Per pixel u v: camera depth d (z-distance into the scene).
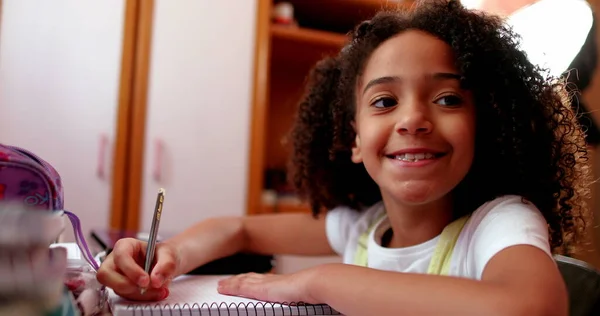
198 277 0.62
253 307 0.42
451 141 0.54
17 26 1.33
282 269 1.53
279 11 1.63
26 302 0.28
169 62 1.46
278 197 1.60
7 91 1.32
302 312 0.42
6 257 0.28
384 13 0.67
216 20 1.50
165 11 1.46
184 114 1.46
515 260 0.42
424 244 0.60
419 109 0.54
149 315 0.39
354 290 0.41
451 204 0.61
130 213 1.40
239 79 1.52
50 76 1.35
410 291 0.39
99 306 0.43
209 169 1.48
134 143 1.41
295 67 1.94
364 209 0.79
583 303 0.57
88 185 1.37
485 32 0.59
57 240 0.42
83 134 1.37
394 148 0.56
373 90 0.58
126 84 1.41
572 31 0.80
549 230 0.58
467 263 0.54
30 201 0.36
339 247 0.78
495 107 0.58
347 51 0.72
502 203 0.55
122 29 1.41
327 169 0.81
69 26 1.37
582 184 0.67
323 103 0.81
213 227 0.72
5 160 0.35
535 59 0.78
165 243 0.59
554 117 0.63
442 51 0.56
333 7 1.71
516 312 0.35
